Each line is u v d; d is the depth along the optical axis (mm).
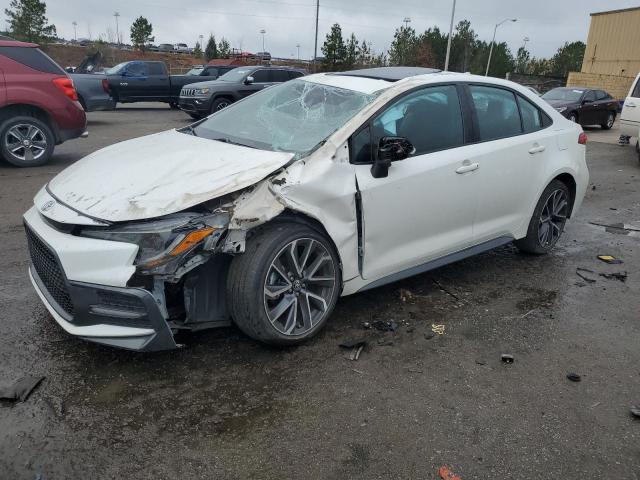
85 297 2865
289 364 3262
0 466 2396
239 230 3025
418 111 3969
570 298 4430
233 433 2670
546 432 2779
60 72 8773
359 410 2877
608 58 37656
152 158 3480
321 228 3414
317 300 3475
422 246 4035
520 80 40281
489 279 4758
